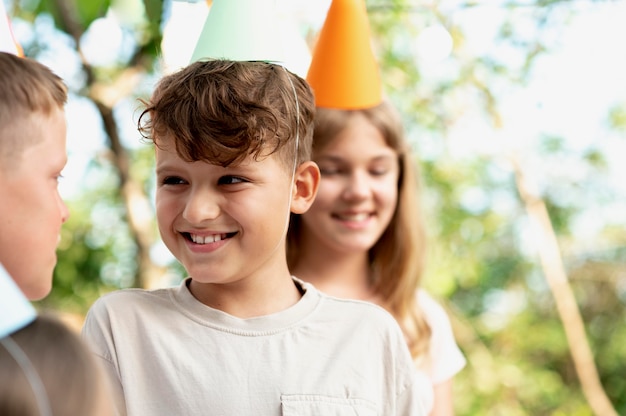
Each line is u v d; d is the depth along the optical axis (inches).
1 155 37.2
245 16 56.1
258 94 49.6
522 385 175.0
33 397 28.1
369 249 83.5
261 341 50.5
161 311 51.3
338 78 66.3
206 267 48.5
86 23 91.7
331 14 66.8
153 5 82.6
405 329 80.9
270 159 49.3
